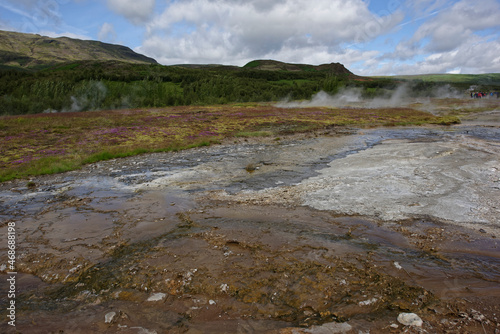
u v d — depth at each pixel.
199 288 4.72
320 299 4.37
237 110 46.44
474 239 5.96
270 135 23.62
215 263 5.42
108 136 23.36
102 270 5.37
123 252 6.00
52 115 41.75
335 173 11.38
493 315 3.87
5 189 11.07
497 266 5.05
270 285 4.72
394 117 35.00
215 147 19.41
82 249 6.18
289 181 10.74
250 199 8.93
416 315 3.86
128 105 61.16
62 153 17.38
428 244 5.87
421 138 20.06
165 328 3.90
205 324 3.96
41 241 6.63
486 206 7.43
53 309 4.35
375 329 3.74
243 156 15.95
